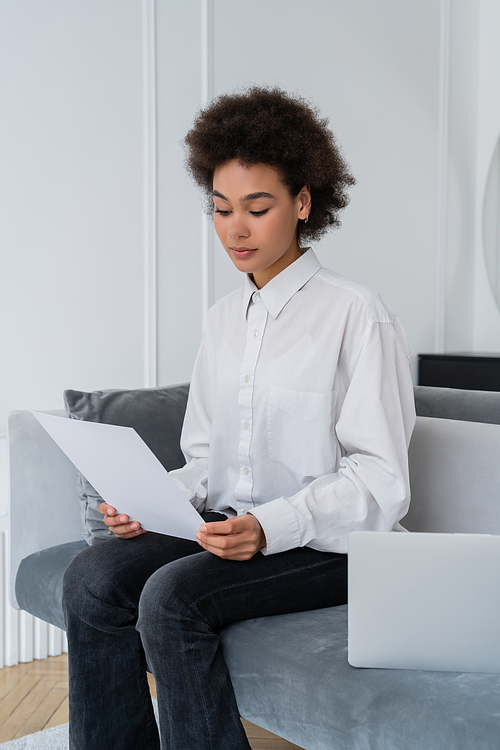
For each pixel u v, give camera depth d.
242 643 1.09
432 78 3.29
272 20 2.68
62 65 2.16
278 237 1.25
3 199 2.06
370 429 1.19
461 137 3.47
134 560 1.22
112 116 2.28
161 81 2.39
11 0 2.05
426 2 3.23
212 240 2.54
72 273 2.21
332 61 2.88
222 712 1.03
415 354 3.31
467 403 1.85
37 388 2.15
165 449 1.73
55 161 2.16
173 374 2.47
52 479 1.75
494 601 0.93
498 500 1.41
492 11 3.45
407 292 3.26
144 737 1.22
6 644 1.99
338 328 1.26
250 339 1.33
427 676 0.96
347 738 0.93
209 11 2.48
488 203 3.54
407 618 0.96
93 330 2.26
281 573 1.16
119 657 1.18
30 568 1.66
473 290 3.60
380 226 3.12
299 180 1.26
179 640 1.03
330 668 0.99
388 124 3.12
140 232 2.36
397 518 1.19
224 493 1.42
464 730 0.84
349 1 2.93
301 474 1.28
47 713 1.76
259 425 1.29
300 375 1.26
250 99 1.29
